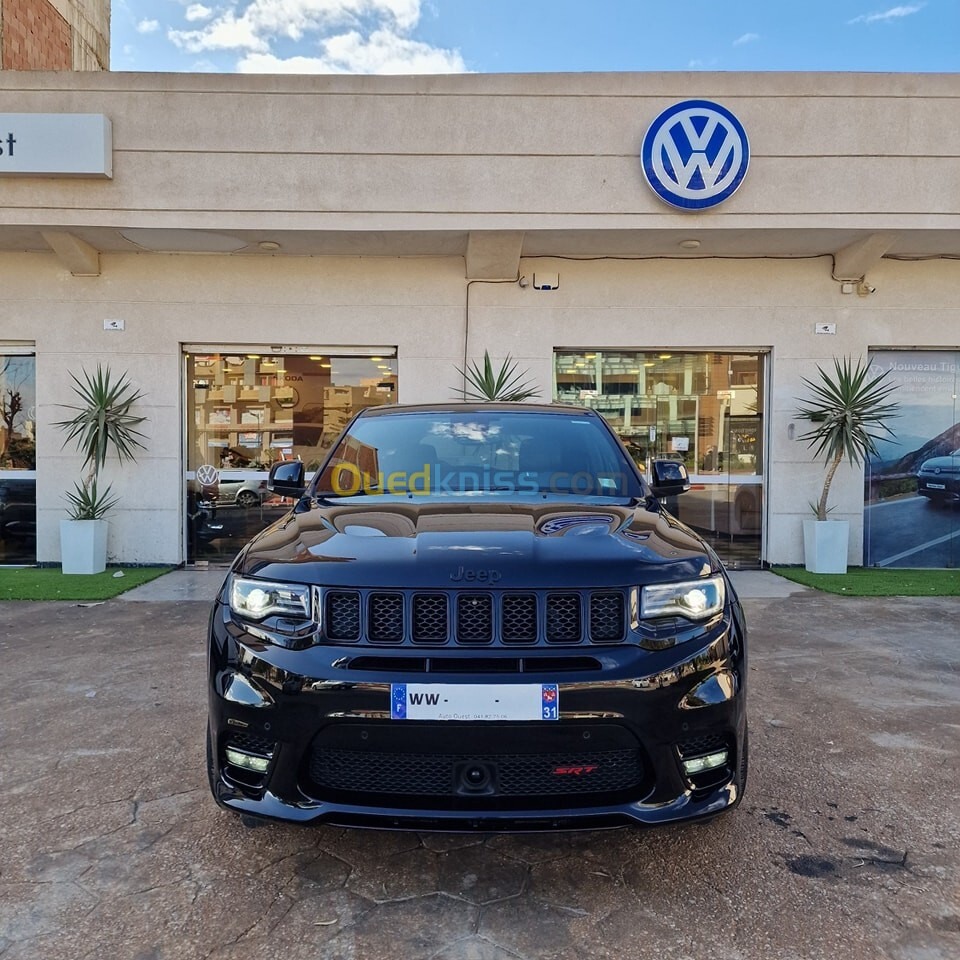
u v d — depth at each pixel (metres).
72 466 8.10
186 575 7.77
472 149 7.13
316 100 7.10
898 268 8.09
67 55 11.02
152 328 8.05
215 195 7.11
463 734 2.08
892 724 3.68
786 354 8.12
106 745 3.38
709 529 8.42
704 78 7.08
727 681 2.26
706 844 2.56
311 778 2.19
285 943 2.04
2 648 5.01
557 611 2.19
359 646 2.17
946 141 7.10
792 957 1.99
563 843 2.56
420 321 8.10
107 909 2.19
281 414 8.35
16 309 8.00
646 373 8.34
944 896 2.26
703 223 7.15
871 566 8.38
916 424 8.31
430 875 2.37
